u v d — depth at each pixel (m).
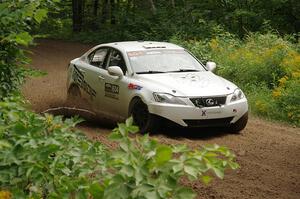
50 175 3.55
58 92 17.22
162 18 32.34
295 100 14.68
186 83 11.18
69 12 46.00
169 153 2.99
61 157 3.76
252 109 15.12
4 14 4.35
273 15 29.30
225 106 11.02
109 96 12.03
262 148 10.41
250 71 18.02
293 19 28.91
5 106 3.96
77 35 39.22
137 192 2.95
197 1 32.72
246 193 7.51
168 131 11.38
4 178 3.43
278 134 12.02
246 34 25.97
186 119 10.73
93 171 3.70
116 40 35.44
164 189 2.94
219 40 22.08
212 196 7.27
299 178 8.45
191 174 2.94
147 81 11.24
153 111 10.74
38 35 5.50
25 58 5.83
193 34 27.08
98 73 12.46
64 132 4.14
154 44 12.80
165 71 11.83
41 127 3.78
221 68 18.52
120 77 11.73
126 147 3.15
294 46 20.31
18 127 3.60
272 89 17.06
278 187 7.92
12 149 3.47
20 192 3.31
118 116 11.81
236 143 10.73
